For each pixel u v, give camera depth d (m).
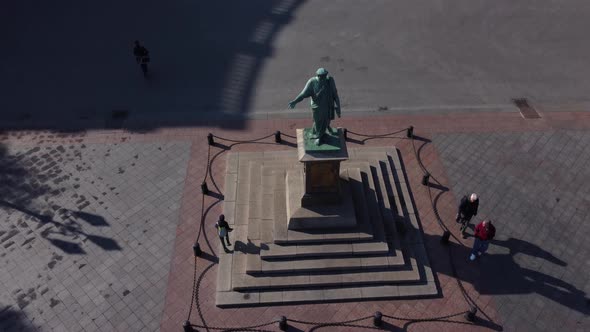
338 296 14.86
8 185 18.72
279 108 22.28
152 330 14.37
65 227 17.25
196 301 14.91
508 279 15.61
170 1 30.20
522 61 25.08
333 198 15.80
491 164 19.58
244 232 16.56
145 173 19.22
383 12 29.14
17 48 25.97
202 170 19.31
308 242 15.60
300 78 24.02
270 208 16.66
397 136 20.72
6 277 15.76
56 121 21.56
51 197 18.31
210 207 17.83
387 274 15.27
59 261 16.20
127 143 20.53
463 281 15.53
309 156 14.30
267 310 14.70
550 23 27.89
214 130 21.12
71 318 14.69
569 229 17.20
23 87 23.38
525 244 16.69
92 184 18.78
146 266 16.02
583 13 28.69
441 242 16.55
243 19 28.50
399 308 14.77
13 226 17.28
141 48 22.61
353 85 23.55
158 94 23.06
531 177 19.09
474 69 24.56
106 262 16.14
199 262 16.03
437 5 29.73
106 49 25.98
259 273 15.20
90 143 20.52
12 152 20.06
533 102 22.59
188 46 26.25
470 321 14.45
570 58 25.22
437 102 22.59
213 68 24.66
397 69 24.61
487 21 28.20
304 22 28.27
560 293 15.23
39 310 14.89
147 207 17.91
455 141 20.56
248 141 20.48
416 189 18.48
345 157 14.28
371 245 15.60
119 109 22.23
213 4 29.91
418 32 27.34
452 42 26.52
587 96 22.88
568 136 20.84
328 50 25.97
